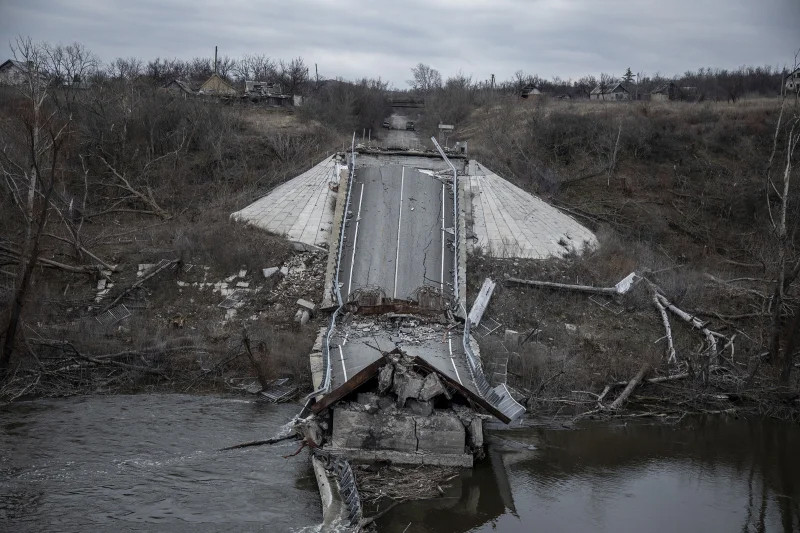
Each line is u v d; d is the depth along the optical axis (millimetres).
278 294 32750
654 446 24922
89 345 28828
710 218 44938
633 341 31422
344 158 42781
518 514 19781
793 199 43406
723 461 23953
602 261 36656
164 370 28047
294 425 23625
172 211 40750
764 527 19688
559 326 31922
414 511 19578
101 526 17938
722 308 34625
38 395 26312
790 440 25859
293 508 19266
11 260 32625
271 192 41594
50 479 20109
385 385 22219
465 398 23125
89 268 33156
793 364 30812
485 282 32969
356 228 36062
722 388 29047
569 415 27016
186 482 20375
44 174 37438
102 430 23484
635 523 19562
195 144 47438
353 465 21656
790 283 32281
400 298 31594
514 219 38781
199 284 33344
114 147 45000
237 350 28859
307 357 28375
